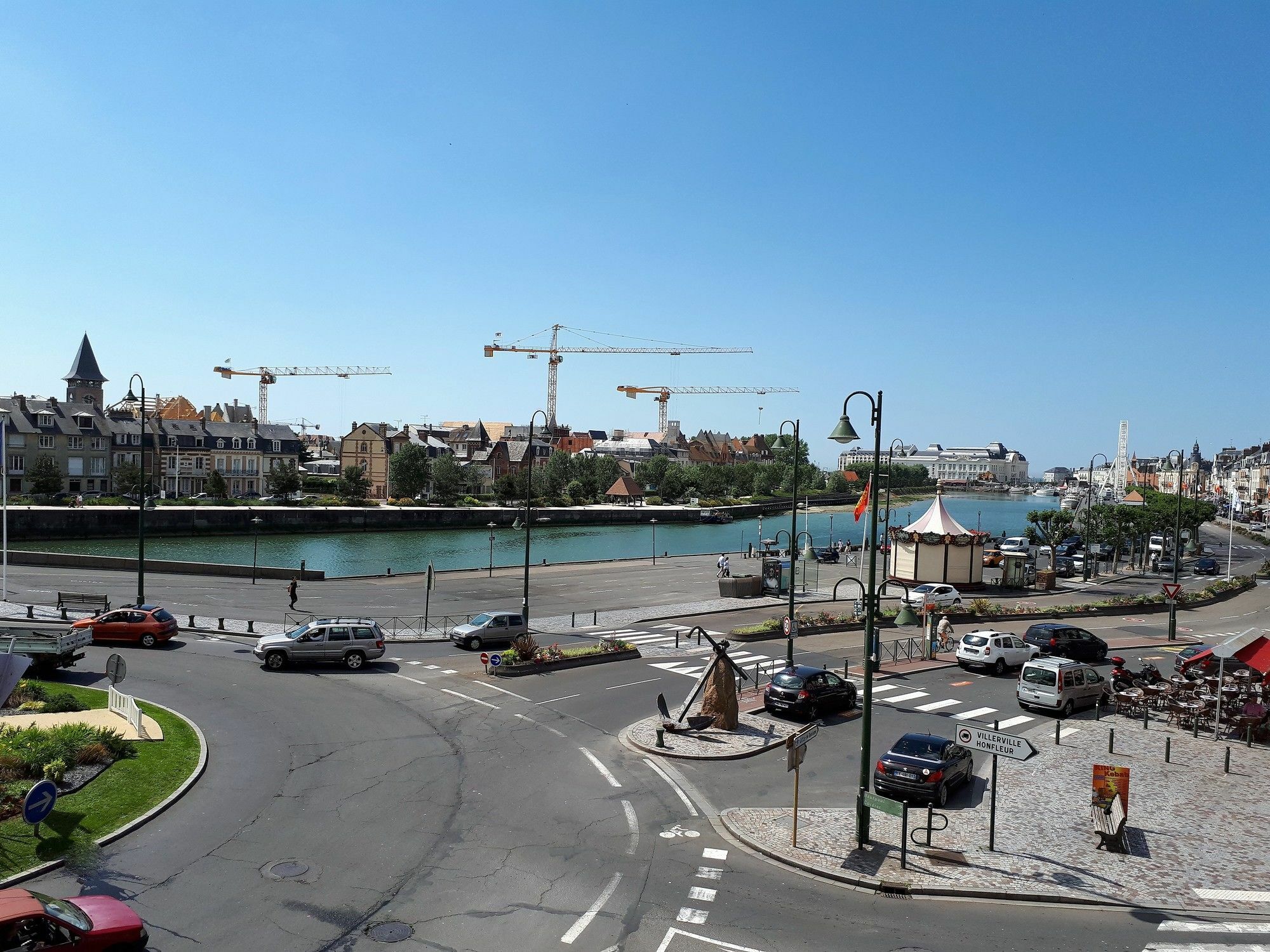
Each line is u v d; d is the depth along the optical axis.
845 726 27.58
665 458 194.62
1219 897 15.59
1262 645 26.42
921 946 13.61
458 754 23.23
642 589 60.00
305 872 15.70
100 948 12.09
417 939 13.42
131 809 17.97
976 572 63.06
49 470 107.06
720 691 26.55
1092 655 39.22
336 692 29.55
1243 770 23.47
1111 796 18.05
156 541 93.75
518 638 34.12
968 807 20.45
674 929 13.99
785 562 58.09
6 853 15.54
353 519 116.12
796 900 15.23
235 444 136.38
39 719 23.78
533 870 16.17
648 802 20.23
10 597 47.25
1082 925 14.46
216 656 34.69
